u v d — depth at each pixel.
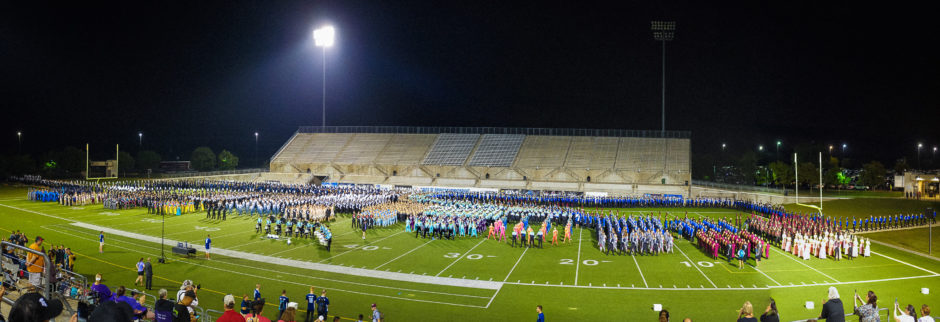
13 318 8.00
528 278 30.95
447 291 28.16
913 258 38.03
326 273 31.72
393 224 51.56
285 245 40.19
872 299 12.39
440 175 92.44
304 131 114.88
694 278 31.14
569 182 85.38
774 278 31.39
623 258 36.75
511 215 52.75
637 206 66.62
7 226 46.59
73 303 17.09
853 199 70.62
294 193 68.94
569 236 43.12
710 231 40.00
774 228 43.19
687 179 82.06
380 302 26.11
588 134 100.00
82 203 62.50
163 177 103.31
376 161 97.62
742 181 109.94
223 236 43.66
